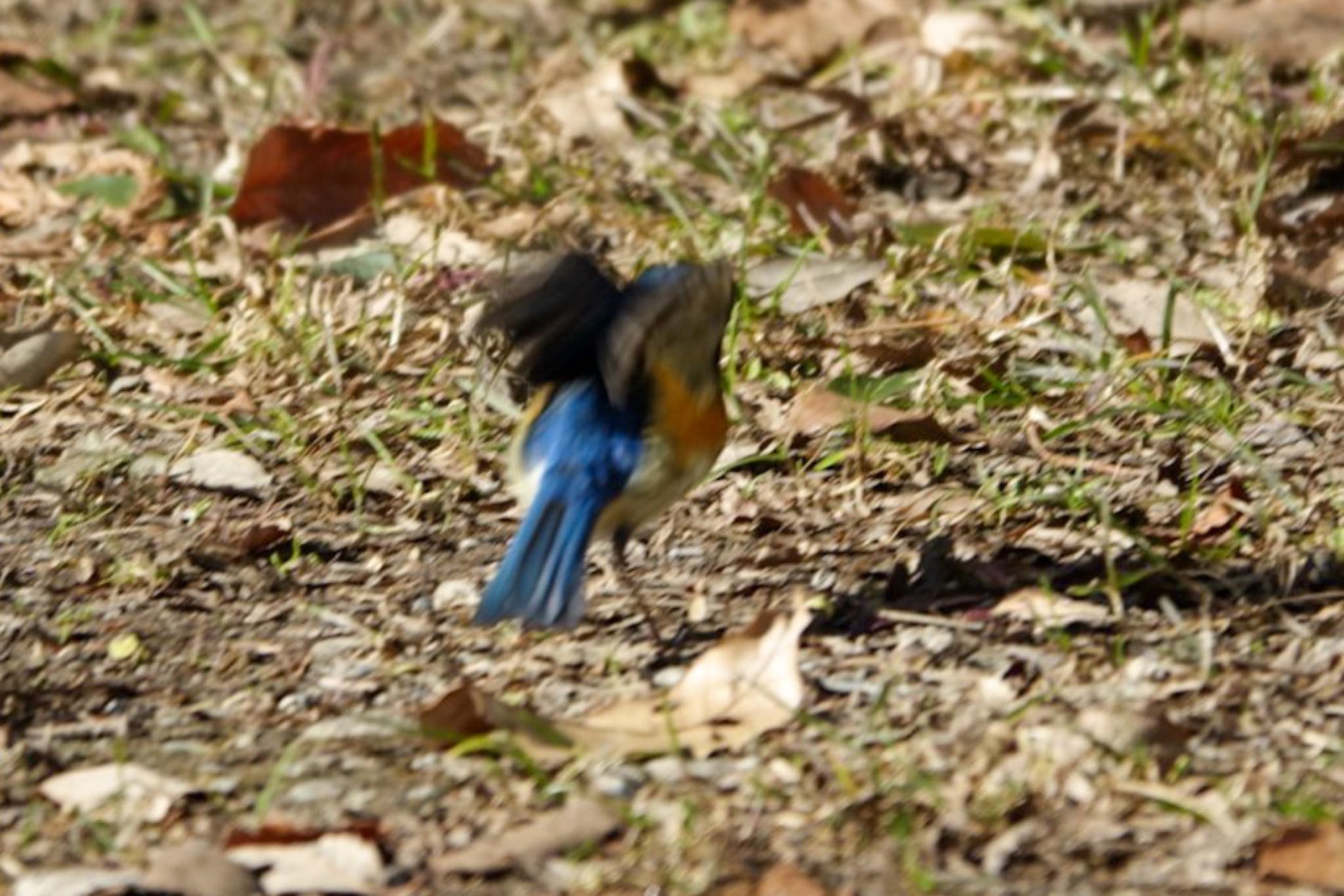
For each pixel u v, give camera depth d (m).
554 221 13.80
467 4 19.11
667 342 8.66
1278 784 7.82
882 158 14.84
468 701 8.21
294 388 11.89
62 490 10.91
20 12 19.50
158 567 9.92
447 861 7.50
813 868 7.44
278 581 9.88
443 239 13.46
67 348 12.12
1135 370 11.41
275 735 8.52
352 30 18.75
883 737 8.23
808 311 12.55
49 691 8.90
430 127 14.23
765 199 13.75
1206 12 16.11
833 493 10.56
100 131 16.39
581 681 8.89
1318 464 10.59
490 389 11.41
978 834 7.56
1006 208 14.12
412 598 9.69
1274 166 14.22
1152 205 14.10
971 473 10.73
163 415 11.69
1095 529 10.02
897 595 9.44
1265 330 12.10
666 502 9.00
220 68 17.91
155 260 13.61
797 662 8.70
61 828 7.89
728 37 17.75
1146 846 7.48
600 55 17.53
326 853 7.53
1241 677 8.59
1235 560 9.63
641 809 7.82
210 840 7.75
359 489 10.64
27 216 14.55
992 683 8.48
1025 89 15.79
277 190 13.87
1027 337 12.12
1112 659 8.77
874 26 17.00
